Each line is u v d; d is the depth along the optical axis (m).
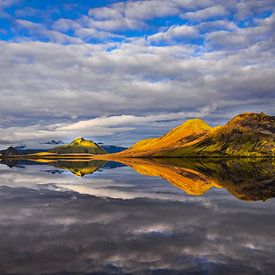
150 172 100.00
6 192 53.50
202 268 18.92
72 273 18.34
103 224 30.03
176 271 18.52
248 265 19.33
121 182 69.19
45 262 20.05
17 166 154.88
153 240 24.70
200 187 58.53
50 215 34.16
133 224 30.06
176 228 28.48
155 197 47.16
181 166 133.38
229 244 23.50
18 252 21.91
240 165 137.25
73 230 27.78
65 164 176.62
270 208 37.62
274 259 20.34
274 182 65.44
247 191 52.34
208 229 28.00
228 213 34.84
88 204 41.22
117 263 19.83
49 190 56.28
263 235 25.89
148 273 18.25
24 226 29.17
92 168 129.88
